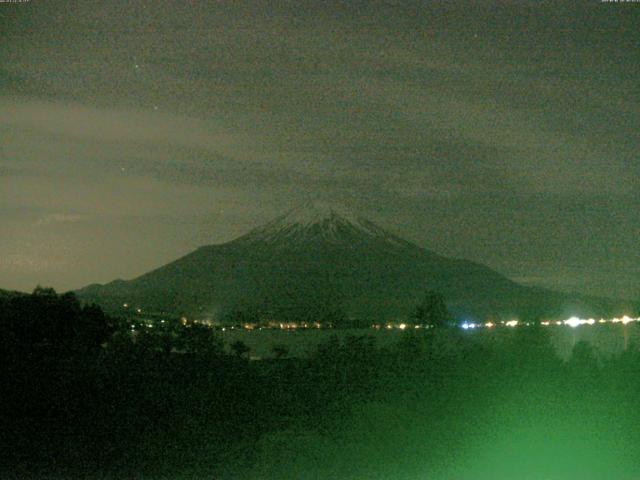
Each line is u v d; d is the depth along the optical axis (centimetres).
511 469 1155
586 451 1241
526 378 1468
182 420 1358
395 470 1162
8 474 1123
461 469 1157
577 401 1389
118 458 1227
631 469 1147
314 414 1507
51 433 1309
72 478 1127
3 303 2108
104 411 1381
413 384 1520
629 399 1396
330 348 1828
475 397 1422
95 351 1800
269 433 1378
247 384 1587
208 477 1152
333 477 1136
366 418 1330
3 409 1349
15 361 1492
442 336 1900
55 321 2148
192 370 1666
